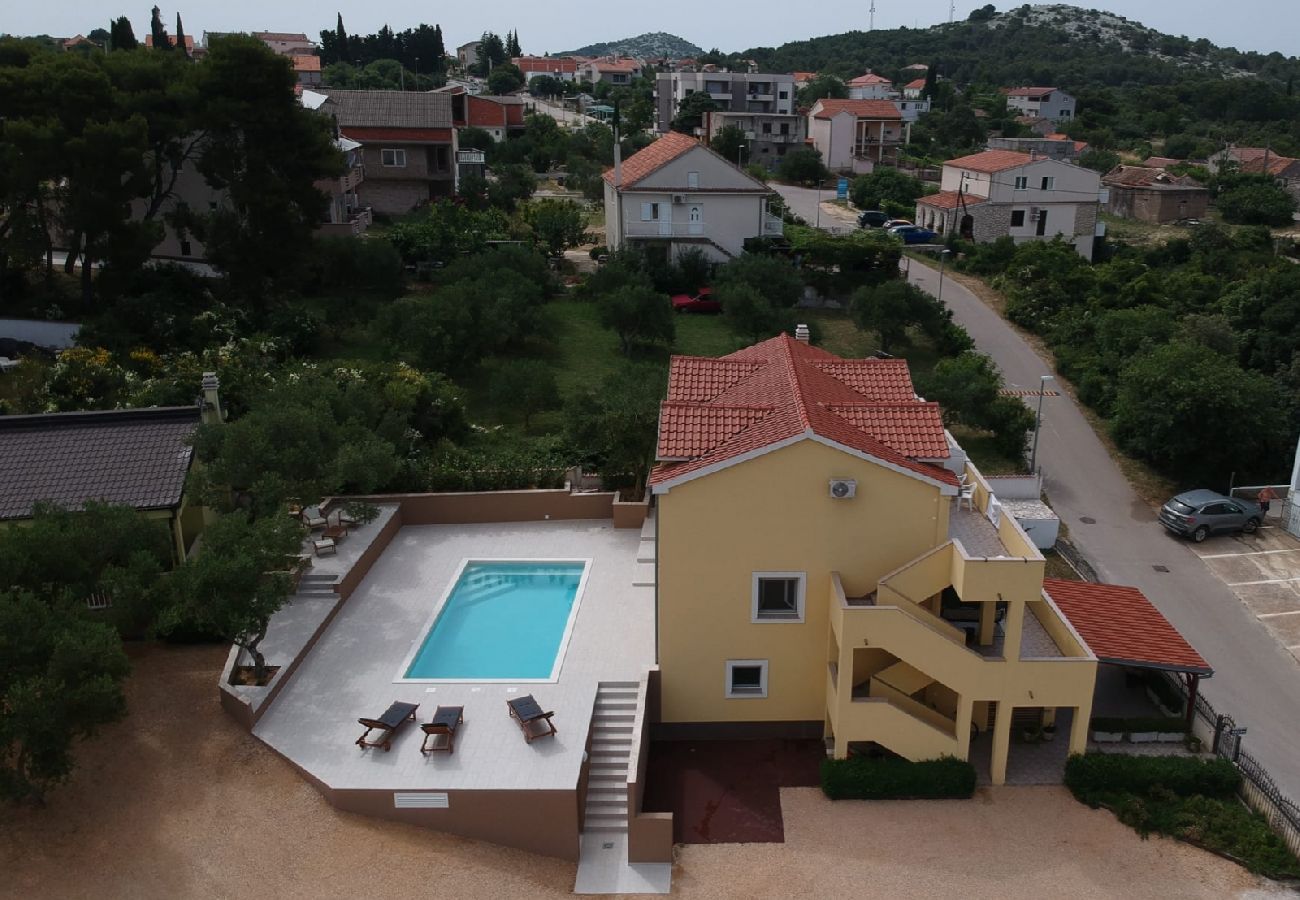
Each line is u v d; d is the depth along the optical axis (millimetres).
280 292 53625
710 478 22562
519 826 20719
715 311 61906
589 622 27453
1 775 18688
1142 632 25781
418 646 26266
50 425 29484
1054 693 22234
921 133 136875
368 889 19281
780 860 20812
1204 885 20297
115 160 45094
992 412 44000
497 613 28469
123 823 19984
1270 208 103625
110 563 23125
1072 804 22500
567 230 70312
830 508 22781
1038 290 63969
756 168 108188
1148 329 51688
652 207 66438
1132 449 44594
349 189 72688
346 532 31641
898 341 58406
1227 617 32719
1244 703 27953
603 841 21219
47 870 18812
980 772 23438
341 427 31141
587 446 35312
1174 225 100375
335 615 27641
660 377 36406
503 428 42219
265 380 39656
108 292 47969
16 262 47906
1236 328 54312
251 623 22234
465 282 51688
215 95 49844
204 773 21453
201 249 60188
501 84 181750
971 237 81375
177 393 37969
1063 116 173250
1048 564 35500
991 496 25312
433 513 34000
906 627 21781
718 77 138250
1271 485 42969
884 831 21656
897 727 22625
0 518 26516
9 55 48594
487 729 22750
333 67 152500
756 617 23781
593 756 22797
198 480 27344
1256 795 22469
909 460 23188
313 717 23188
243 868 19391
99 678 18891
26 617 19000
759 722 24719
